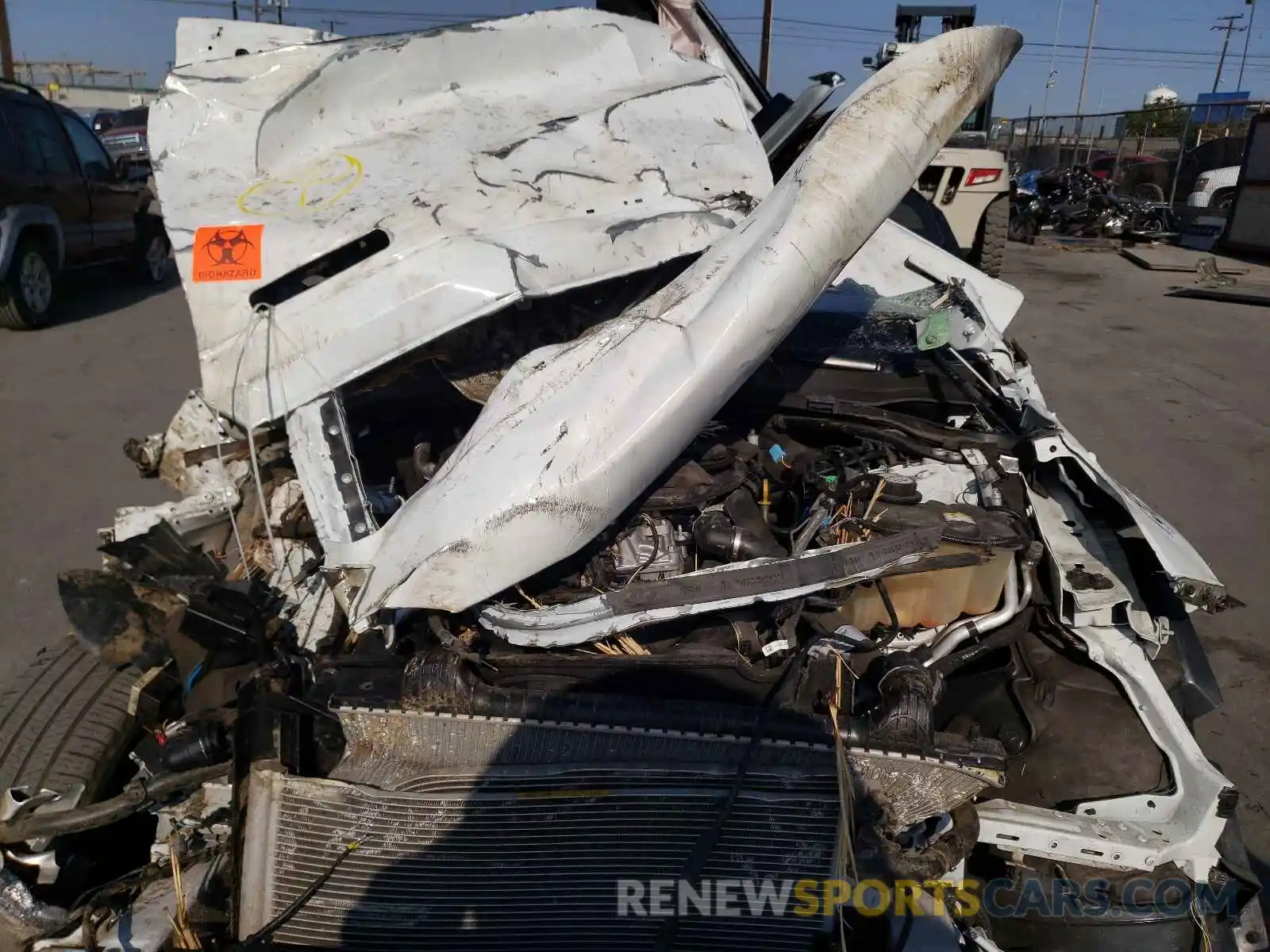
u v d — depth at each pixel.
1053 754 2.13
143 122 19.97
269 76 2.57
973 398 2.66
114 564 2.10
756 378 2.65
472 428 1.95
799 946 1.88
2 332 8.30
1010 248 16.52
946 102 2.10
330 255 2.22
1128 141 22.67
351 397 2.40
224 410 2.18
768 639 1.99
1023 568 2.17
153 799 1.91
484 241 2.19
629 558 2.04
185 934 1.85
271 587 2.15
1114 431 6.25
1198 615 3.97
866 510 2.16
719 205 2.51
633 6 3.29
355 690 1.79
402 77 2.68
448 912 1.84
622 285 2.48
